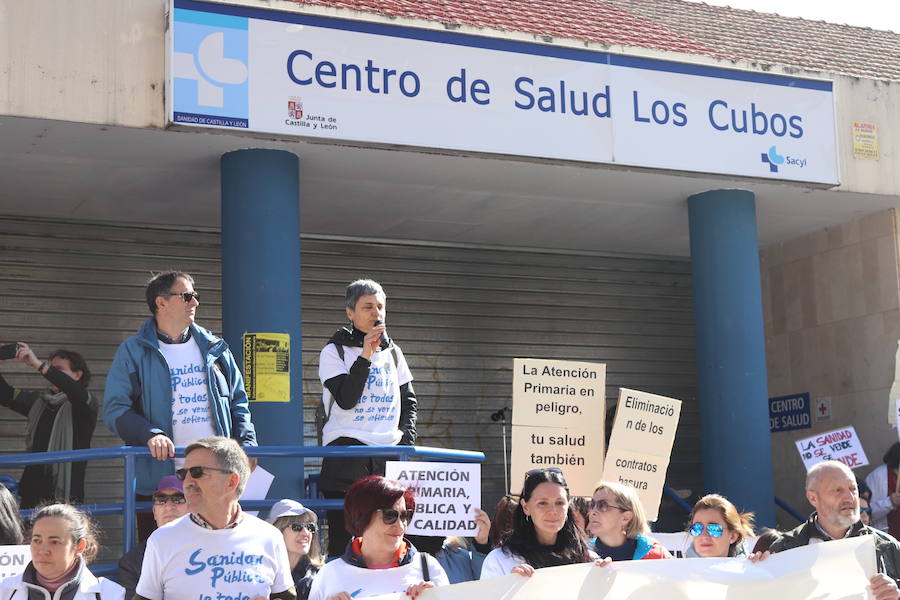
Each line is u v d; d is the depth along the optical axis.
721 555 6.69
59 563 5.25
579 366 7.88
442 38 8.97
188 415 6.84
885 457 10.23
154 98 8.24
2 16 7.92
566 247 12.48
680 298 13.05
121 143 8.65
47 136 8.42
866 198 10.82
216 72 8.30
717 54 10.29
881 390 11.30
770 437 11.30
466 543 7.15
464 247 12.22
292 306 8.91
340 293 11.66
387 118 8.74
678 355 12.95
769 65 10.12
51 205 10.27
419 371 11.80
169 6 8.21
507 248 12.38
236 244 8.91
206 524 4.88
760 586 5.53
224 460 4.87
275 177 8.91
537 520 5.66
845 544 5.65
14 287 10.42
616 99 9.50
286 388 8.83
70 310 10.58
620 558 6.33
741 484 10.28
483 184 10.05
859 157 10.59
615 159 9.44
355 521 5.25
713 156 9.83
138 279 10.88
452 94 8.96
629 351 12.72
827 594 5.59
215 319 11.13
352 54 8.69
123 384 6.76
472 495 6.30
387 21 8.80
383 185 10.03
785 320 12.40
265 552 4.95
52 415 8.95
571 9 10.98
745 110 10.00
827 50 12.38
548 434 7.78
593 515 6.41
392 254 11.93
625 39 10.07
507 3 10.45
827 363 11.90
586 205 10.84
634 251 12.73
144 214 10.64
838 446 9.23
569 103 9.33
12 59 7.91
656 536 8.09
